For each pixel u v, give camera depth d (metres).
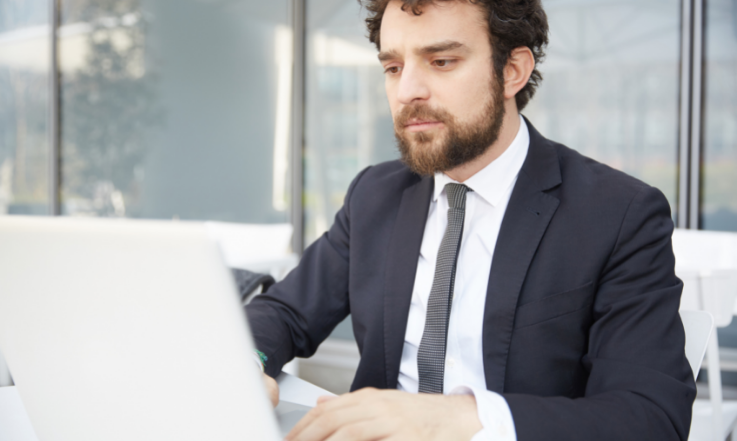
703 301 1.32
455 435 0.58
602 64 2.71
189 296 0.42
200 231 0.40
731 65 2.54
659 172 2.66
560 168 0.93
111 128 3.49
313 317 1.06
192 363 0.45
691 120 2.60
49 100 3.61
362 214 1.06
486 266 0.92
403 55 0.84
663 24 2.62
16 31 3.64
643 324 0.76
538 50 0.97
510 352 0.85
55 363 0.49
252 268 1.75
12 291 0.47
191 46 3.32
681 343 0.75
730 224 2.57
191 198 3.37
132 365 0.46
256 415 0.45
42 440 0.54
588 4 2.72
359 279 1.01
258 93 3.23
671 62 2.62
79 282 0.44
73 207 3.61
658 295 0.77
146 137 3.43
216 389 0.45
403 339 0.95
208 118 3.31
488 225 0.93
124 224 0.42
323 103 3.17
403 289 0.96
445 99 0.83
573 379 0.84
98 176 3.54
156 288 0.43
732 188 2.56
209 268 0.41
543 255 0.86
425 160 0.86
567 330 0.83
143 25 3.40
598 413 0.64
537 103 2.82
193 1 3.30
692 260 1.90
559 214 0.88
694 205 2.61
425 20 0.81
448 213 0.95
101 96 3.50
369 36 0.99
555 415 0.61
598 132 2.74
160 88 3.39
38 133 3.64
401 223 1.01
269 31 3.20
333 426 0.58
